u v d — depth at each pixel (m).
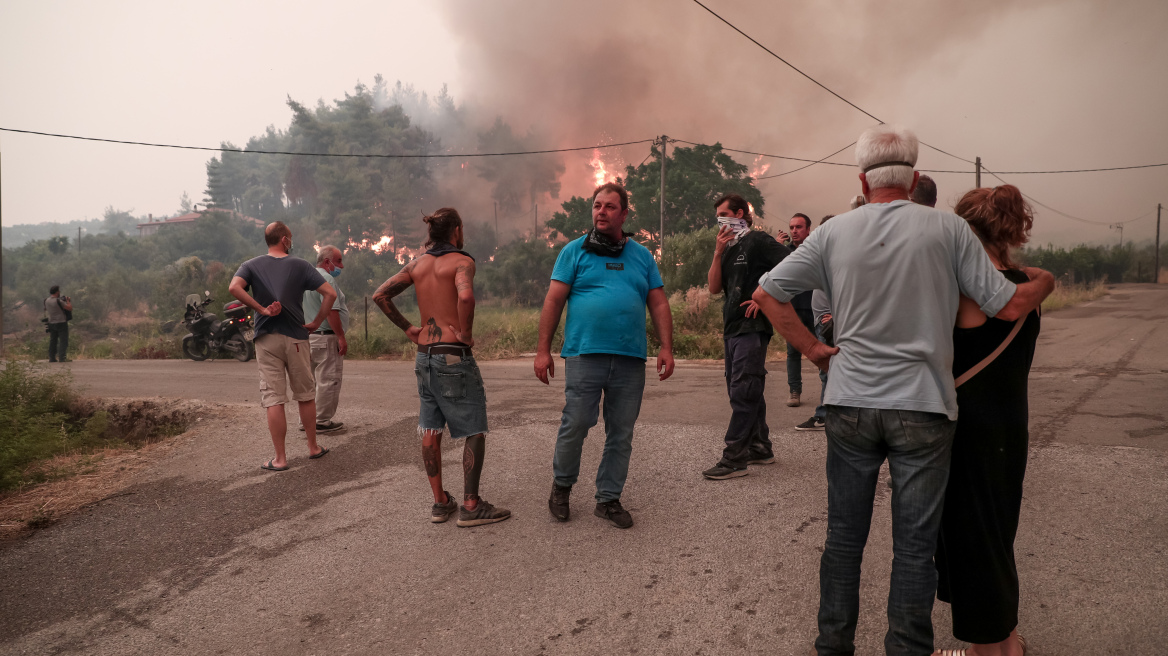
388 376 10.20
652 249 30.33
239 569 3.25
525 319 16.66
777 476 4.15
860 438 1.97
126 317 58.12
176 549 3.54
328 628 2.65
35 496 4.50
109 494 4.50
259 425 6.28
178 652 2.53
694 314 14.12
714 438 5.18
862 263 1.94
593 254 3.49
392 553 3.33
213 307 19.70
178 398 7.65
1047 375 7.94
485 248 107.44
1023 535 3.09
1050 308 22.50
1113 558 2.82
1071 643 2.25
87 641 2.64
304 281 4.94
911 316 1.88
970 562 1.96
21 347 18.34
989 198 2.10
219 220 110.88
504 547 3.32
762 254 3.97
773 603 2.63
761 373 4.07
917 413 1.86
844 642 2.09
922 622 1.89
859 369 1.95
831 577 2.09
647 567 3.01
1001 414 1.91
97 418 6.75
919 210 1.95
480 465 3.65
